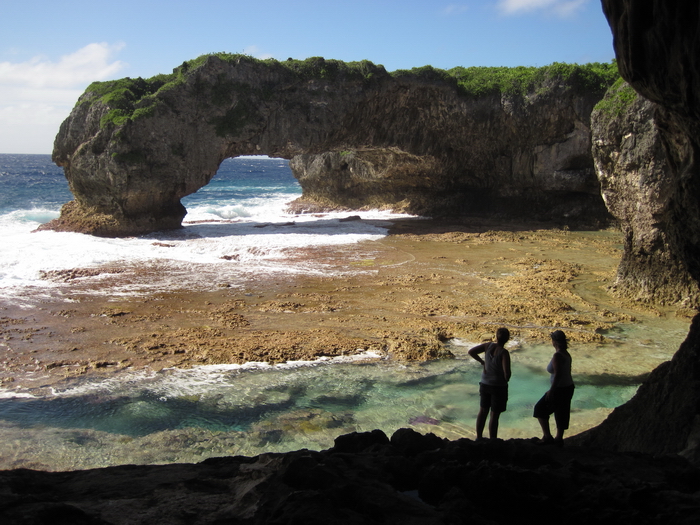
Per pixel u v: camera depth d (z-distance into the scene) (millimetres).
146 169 27188
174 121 27547
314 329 14000
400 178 38625
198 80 27734
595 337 13500
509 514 4309
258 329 14000
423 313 15555
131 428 8703
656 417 6617
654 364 11836
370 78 30141
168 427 8758
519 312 15711
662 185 15789
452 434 8586
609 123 16781
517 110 31312
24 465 7438
